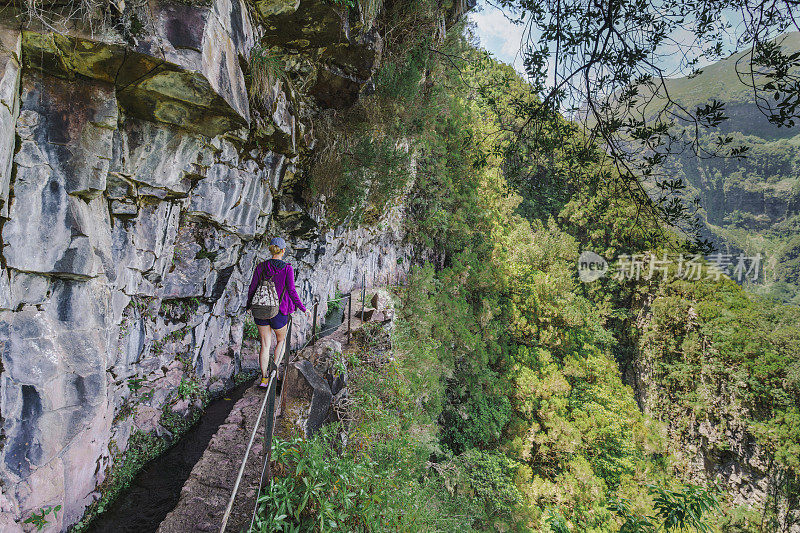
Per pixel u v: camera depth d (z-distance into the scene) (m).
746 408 27.16
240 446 4.39
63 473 3.34
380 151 9.87
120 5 3.14
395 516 4.03
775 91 3.12
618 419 24.81
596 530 17.14
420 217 21.38
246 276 7.64
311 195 8.95
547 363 26.17
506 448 20.47
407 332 13.35
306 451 3.85
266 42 6.10
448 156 20.25
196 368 6.00
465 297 23.23
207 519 3.35
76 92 3.31
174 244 5.36
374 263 17.23
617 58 3.78
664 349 35.62
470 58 12.70
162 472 4.48
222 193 5.83
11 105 2.83
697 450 30.75
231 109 4.30
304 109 7.98
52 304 3.26
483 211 24.80
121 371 4.35
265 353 5.21
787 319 28.66
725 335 29.58
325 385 5.70
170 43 3.44
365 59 7.88
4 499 2.82
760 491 25.86
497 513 14.02
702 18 3.63
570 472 20.61
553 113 4.45
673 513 3.37
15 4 2.88
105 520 3.69
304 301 9.57
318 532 3.36
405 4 9.61
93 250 3.60
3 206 2.81
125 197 4.20
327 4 5.91
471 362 19.92
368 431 5.53
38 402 3.09
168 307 5.38
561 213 39.16
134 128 4.11
